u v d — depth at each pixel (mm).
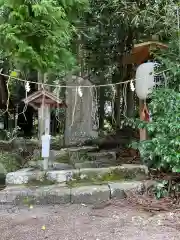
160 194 4773
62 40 2951
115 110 10266
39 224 3898
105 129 10578
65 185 5137
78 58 8203
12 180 5281
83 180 5355
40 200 4773
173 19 5715
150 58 6086
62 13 2826
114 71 8984
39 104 5871
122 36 8148
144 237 3455
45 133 5719
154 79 5598
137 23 6520
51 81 7562
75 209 4500
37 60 2764
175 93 5027
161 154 4738
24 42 2645
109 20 7465
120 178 5441
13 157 6957
